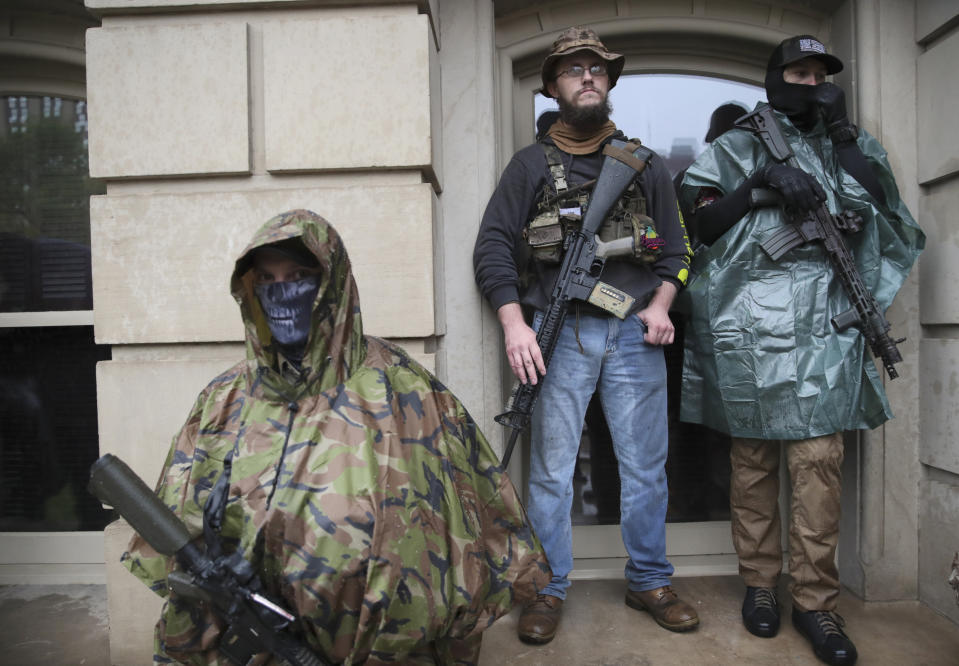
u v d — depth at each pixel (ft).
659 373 7.24
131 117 6.81
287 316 4.03
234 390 4.26
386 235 6.81
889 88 7.86
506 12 8.42
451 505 4.12
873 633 7.14
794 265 6.92
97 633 7.46
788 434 6.70
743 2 8.48
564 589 7.28
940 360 7.54
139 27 6.82
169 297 6.84
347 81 6.80
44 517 8.87
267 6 6.84
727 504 8.87
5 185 8.80
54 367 8.82
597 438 8.85
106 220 6.82
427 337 7.02
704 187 7.56
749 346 6.91
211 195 6.81
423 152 6.79
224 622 4.07
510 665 6.59
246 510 3.87
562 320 6.78
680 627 7.10
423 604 3.77
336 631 3.83
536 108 8.99
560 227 6.90
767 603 7.19
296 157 6.81
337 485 3.81
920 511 7.88
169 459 4.27
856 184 7.03
